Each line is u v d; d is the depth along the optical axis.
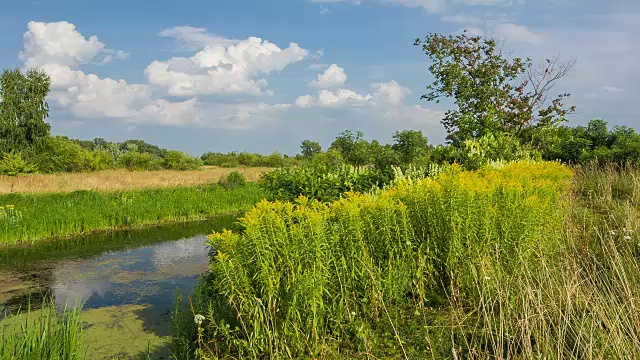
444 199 5.65
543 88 16.53
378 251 5.42
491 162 13.10
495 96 16.48
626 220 7.16
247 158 62.69
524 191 7.00
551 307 4.17
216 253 6.00
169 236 13.80
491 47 16.58
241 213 18.36
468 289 5.08
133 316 6.86
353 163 18.55
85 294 8.15
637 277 4.75
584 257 5.63
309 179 9.15
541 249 5.33
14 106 48.19
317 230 4.77
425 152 14.36
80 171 44.84
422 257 5.36
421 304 5.03
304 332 4.52
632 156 17.19
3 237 12.59
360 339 4.41
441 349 4.12
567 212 7.74
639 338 3.58
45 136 49.53
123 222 15.61
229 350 4.71
